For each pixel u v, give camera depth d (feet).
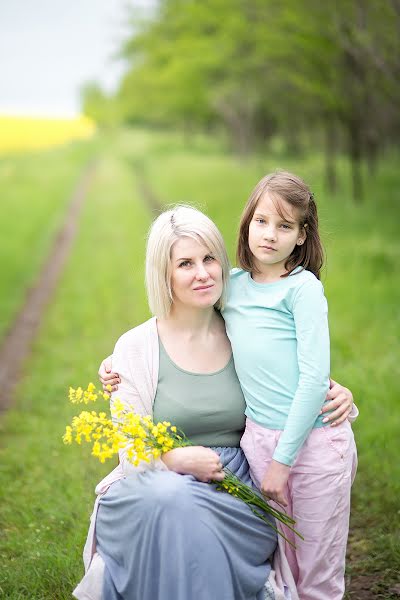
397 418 15.81
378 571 10.80
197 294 8.46
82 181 111.55
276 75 50.06
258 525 8.25
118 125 286.25
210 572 7.68
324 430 8.30
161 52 66.33
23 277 41.63
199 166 100.53
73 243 55.26
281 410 8.26
